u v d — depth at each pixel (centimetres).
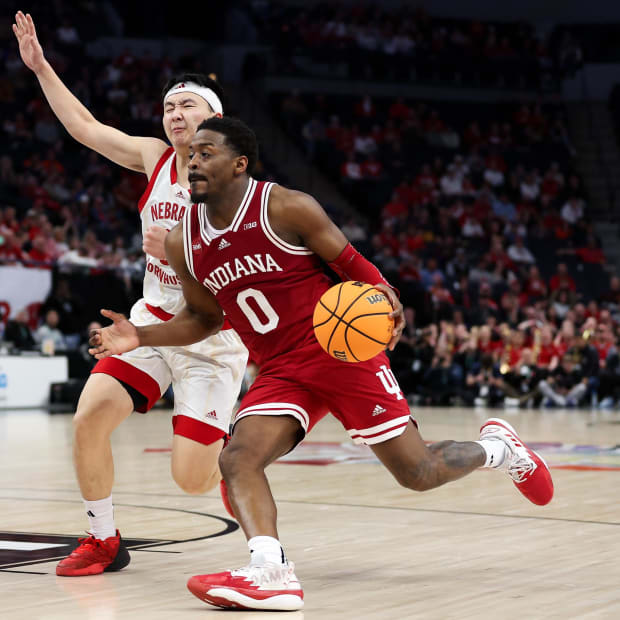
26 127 2800
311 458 1156
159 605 436
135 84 3109
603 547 580
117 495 827
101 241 2478
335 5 3603
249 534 433
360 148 3219
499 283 2753
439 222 3012
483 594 454
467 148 3394
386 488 875
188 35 3466
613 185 3509
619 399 2334
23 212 2458
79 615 414
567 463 1082
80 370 2108
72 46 3081
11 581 490
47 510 730
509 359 2317
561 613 413
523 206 3212
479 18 3738
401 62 3497
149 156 587
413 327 2488
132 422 1798
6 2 3052
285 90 3381
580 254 3058
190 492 586
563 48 3712
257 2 3531
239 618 409
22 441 1341
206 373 571
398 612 418
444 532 639
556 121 3572
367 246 2767
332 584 482
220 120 463
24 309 2083
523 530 645
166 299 580
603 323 2448
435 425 1650
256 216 457
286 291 467
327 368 464
